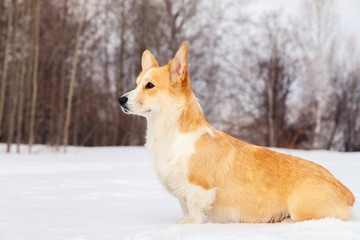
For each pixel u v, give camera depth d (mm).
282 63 26891
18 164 10344
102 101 24281
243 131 26688
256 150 3523
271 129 24984
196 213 3383
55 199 4762
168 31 24766
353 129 28344
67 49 21438
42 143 22328
